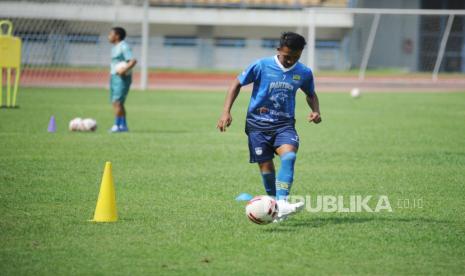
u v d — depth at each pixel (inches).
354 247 640.4
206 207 813.2
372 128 1761.8
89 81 3435.0
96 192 894.4
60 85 3218.5
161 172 1061.1
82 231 690.2
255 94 750.5
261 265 581.9
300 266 580.7
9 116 1860.2
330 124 1860.2
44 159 1159.6
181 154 1255.5
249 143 760.3
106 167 743.7
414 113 2208.4
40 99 2471.7
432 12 3312.0
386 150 1348.4
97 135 1515.7
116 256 605.0
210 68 4618.6
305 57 4466.0
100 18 3737.7
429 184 980.6
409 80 3927.2
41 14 3656.5
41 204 818.8
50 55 3718.0
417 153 1306.6
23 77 3432.6
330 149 1357.0
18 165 1091.9
